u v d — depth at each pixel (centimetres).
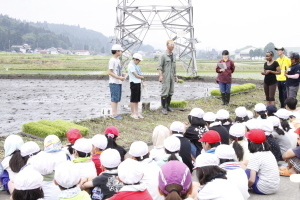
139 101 1473
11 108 2020
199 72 6009
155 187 614
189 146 798
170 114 1584
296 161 846
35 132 1144
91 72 5278
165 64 1531
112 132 816
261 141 736
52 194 597
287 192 770
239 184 631
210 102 1948
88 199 512
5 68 6094
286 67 1719
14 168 711
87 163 673
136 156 654
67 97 2506
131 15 3878
